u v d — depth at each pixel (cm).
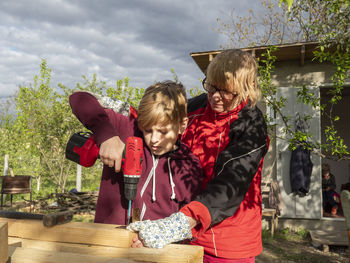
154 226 96
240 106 142
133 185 117
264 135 141
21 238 98
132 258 88
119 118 142
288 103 724
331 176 845
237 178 124
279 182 723
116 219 132
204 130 149
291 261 546
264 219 736
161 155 134
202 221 112
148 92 131
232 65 134
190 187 133
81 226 96
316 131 711
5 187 887
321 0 446
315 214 711
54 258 83
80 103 128
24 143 1120
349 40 420
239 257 140
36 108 1021
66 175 1039
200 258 95
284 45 653
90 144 139
